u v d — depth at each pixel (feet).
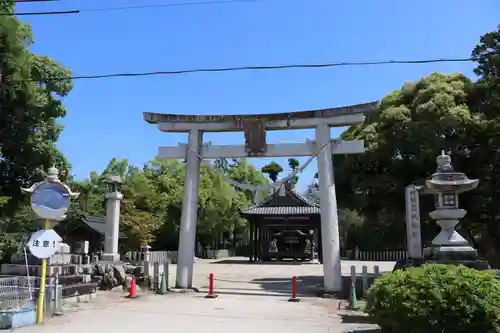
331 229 57.26
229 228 192.85
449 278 26.68
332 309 46.57
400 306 26.66
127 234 116.26
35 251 35.88
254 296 57.31
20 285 41.50
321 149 59.00
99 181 157.17
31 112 63.10
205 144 63.87
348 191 73.56
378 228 81.15
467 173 61.82
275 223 138.10
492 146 59.31
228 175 216.13
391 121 65.82
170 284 66.18
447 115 59.67
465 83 65.98
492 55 61.21
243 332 33.88
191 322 37.70
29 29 62.44
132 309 44.29
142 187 131.85
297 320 39.55
